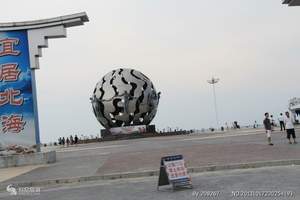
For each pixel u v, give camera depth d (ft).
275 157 56.18
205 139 126.52
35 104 84.74
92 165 69.10
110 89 214.69
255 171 48.73
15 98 84.12
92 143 189.88
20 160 81.35
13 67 84.48
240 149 74.33
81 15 85.20
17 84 84.33
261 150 68.85
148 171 53.67
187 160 62.08
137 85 214.48
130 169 57.72
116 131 212.23
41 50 86.02
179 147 95.20
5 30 84.64
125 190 43.16
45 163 81.46
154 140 152.05
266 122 80.38
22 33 85.20
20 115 83.92
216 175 48.52
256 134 131.64
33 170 69.31
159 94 226.17
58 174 59.82
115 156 84.12
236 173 48.60
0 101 83.87
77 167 67.97
